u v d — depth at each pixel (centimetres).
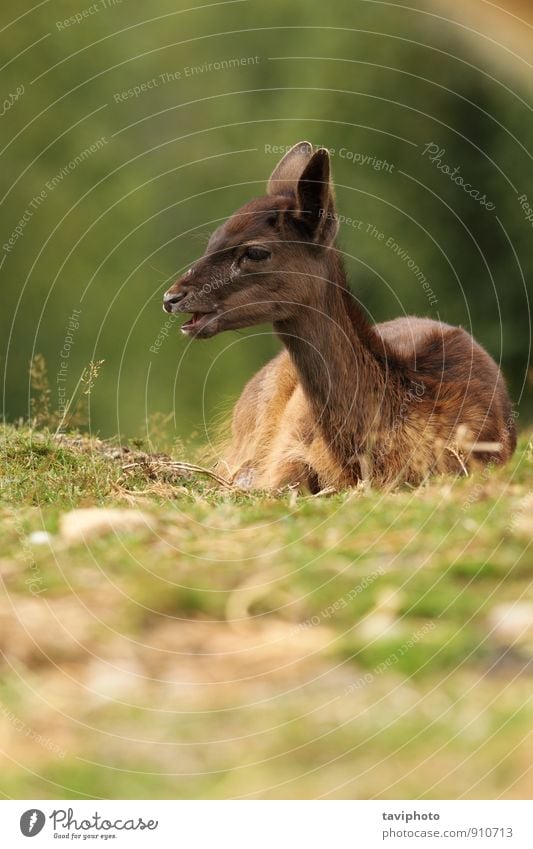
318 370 1812
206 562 1138
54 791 789
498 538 1168
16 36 6294
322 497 1709
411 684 885
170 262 5947
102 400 5259
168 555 1170
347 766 785
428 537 1180
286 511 1407
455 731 803
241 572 1105
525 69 5109
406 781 766
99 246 5884
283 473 1883
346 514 1334
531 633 957
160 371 5359
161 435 2436
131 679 902
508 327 5228
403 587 1044
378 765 783
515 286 5247
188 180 6141
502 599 1027
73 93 6316
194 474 1850
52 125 6194
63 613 993
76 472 1722
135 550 1180
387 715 833
